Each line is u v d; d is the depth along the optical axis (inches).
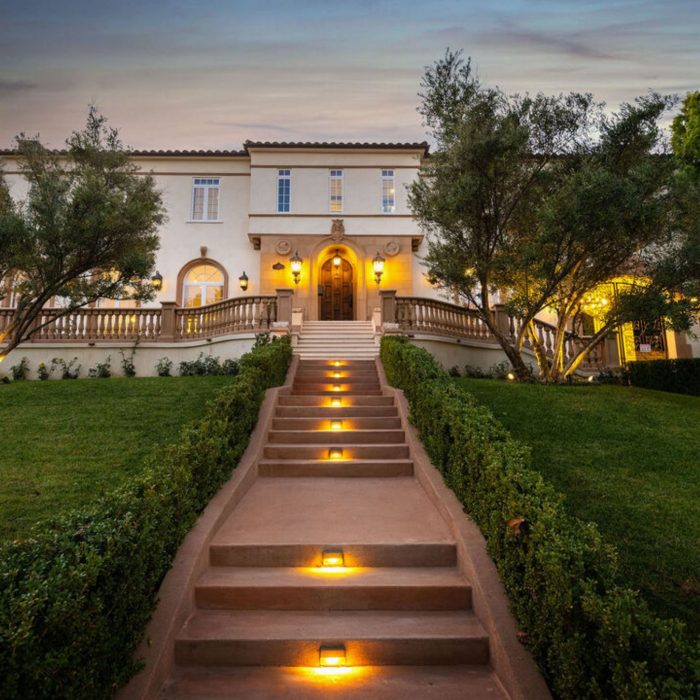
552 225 365.1
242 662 120.3
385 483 237.9
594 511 186.5
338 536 167.8
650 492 203.3
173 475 154.9
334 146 749.9
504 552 127.5
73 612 83.1
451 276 424.5
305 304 716.0
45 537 104.2
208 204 770.2
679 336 623.8
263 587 139.7
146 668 107.3
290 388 373.1
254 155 750.5
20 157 505.0
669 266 377.7
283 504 205.0
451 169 420.8
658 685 74.5
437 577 147.6
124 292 406.6
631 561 152.0
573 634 92.6
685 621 124.4
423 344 525.7
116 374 546.0
